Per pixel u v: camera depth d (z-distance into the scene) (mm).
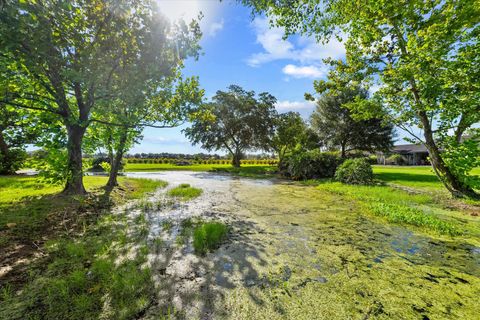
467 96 5332
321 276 2551
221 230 3883
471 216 4996
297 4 5066
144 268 2627
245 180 13398
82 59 4852
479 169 15477
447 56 5508
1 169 10320
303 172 13750
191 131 25656
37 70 4527
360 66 8148
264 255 3088
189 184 11070
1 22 3590
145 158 35188
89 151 7410
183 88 7789
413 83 6707
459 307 2035
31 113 5973
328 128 24828
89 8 5199
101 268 2562
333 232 4070
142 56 5926
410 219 4602
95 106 5895
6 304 1937
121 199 6566
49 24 4254
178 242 3488
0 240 3119
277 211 5621
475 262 2924
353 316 1897
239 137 27234
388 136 22812
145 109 7492
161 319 1805
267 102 27688
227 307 1977
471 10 4703
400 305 2057
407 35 6410
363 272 2654
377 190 8148
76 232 3768
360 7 5559
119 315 1844
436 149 7008
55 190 6449
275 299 2107
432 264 2869
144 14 5586
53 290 2148
